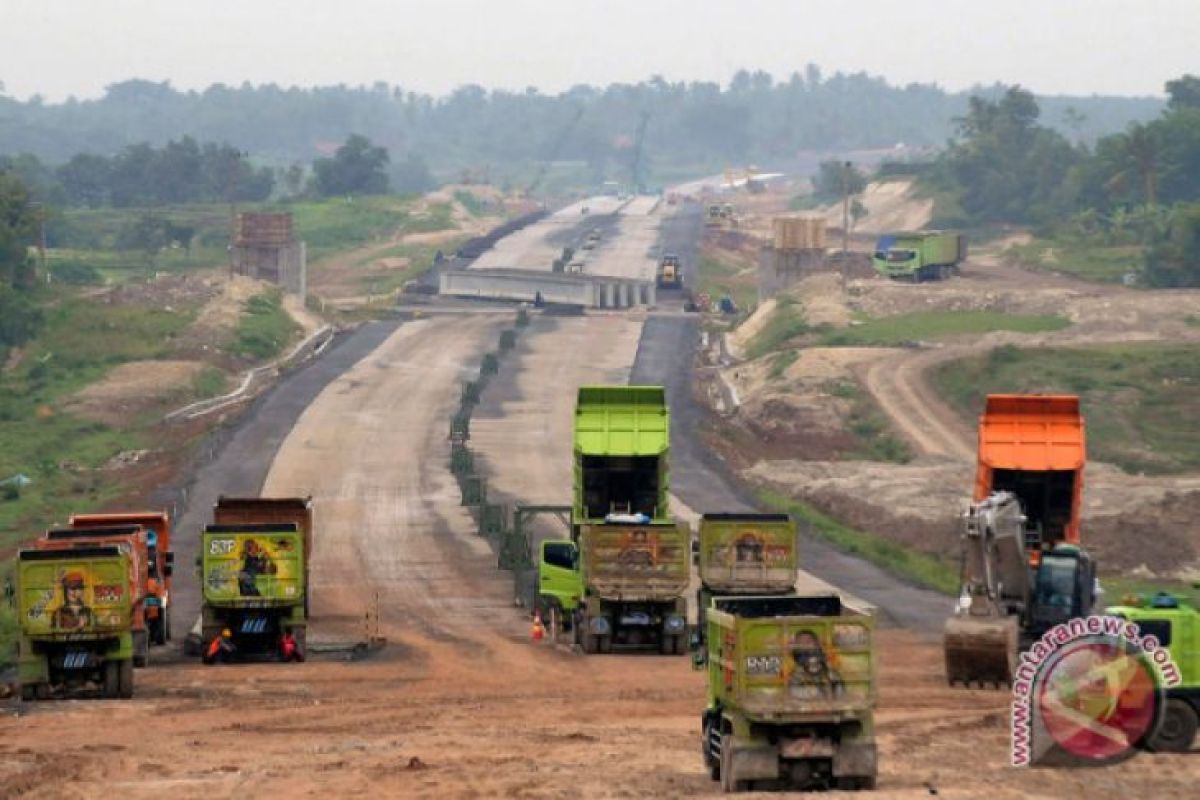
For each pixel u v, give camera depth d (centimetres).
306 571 17450
